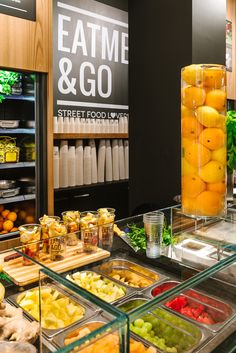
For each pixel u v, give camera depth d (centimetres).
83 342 83
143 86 294
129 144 311
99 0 397
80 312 99
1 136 275
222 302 119
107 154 395
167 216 174
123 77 437
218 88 107
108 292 131
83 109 391
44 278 109
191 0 257
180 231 155
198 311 115
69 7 366
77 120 358
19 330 99
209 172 111
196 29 262
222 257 137
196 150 110
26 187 292
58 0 355
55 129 339
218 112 108
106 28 409
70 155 354
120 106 436
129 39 302
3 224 284
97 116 407
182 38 265
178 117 271
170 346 105
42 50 272
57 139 353
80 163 365
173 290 106
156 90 285
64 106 371
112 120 399
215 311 118
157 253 152
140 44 293
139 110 299
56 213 348
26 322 104
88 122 369
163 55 278
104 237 157
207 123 108
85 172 373
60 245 143
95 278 136
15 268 130
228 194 211
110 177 400
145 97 293
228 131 197
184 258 147
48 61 277
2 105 306
